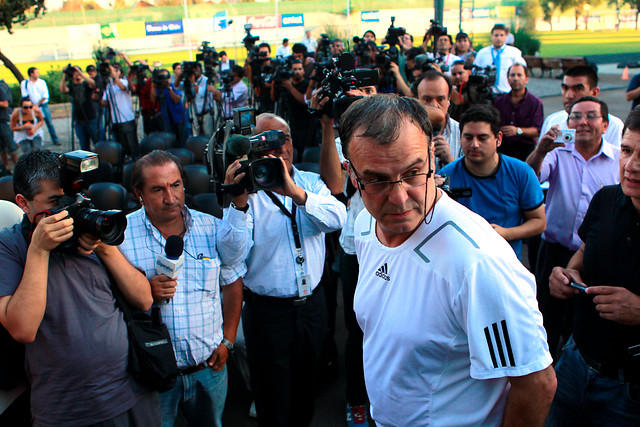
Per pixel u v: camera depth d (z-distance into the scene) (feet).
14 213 8.09
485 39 59.06
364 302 4.55
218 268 7.23
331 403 10.25
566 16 65.36
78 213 5.65
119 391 6.12
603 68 63.93
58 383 5.89
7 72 59.36
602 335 5.92
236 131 6.48
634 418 5.72
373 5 59.57
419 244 4.00
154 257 7.10
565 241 9.98
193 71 29.32
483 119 8.16
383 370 4.33
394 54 20.39
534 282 3.86
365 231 4.71
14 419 7.28
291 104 23.58
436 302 3.88
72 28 59.88
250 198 7.74
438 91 10.43
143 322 6.36
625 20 67.72
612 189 6.10
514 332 3.62
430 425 4.08
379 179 3.76
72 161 5.65
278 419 8.09
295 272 7.78
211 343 7.25
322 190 8.28
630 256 5.73
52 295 5.78
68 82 31.68
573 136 9.57
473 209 8.61
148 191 6.93
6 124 29.84
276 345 7.91
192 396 7.33
